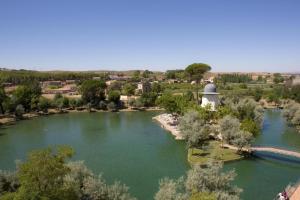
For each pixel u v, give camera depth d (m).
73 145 98.31
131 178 66.31
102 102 186.00
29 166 31.50
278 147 91.12
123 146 96.25
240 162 75.62
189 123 92.00
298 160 77.19
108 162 78.56
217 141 94.38
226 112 109.25
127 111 182.75
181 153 87.06
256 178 65.56
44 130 125.62
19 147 96.88
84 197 40.78
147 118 155.62
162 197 40.00
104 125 136.25
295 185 54.94
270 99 192.88
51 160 32.59
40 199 30.41
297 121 118.44
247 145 80.12
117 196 41.75
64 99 183.25
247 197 56.00
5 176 42.94
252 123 86.88
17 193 32.16
